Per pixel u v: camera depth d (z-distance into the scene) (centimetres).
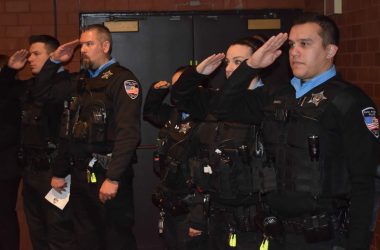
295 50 233
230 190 264
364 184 213
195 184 294
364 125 215
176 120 344
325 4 456
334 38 233
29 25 485
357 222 212
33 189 409
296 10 485
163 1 487
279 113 239
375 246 387
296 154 228
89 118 357
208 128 289
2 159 423
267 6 488
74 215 375
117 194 361
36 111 403
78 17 483
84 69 381
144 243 481
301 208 225
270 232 236
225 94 253
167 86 395
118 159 343
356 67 409
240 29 480
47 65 391
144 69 477
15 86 425
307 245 227
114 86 354
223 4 489
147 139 477
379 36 369
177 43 477
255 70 246
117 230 365
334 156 223
